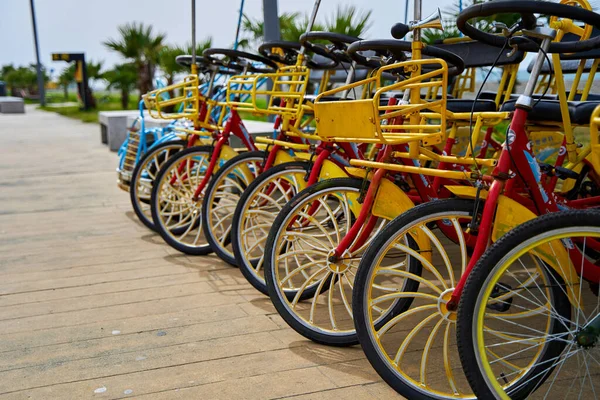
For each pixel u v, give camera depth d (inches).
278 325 91.6
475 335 58.2
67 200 185.3
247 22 270.2
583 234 55.5
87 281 112.1
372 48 76.8
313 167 92.7
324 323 91.3
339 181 84.8
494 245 58.0
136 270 117.8
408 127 70.1
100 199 186.2
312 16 105.1
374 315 94.9
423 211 67.4
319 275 100.4
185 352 83.3
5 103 679.7
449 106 102.6
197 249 126.6
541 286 66.4
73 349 85.0
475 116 78.4
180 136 144.1
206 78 139.4
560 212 56.7
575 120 79.0
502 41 67.9
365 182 79.5
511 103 84.8
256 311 97.0
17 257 127.6
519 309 95.3
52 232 147.4
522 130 65.5
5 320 95.3
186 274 115.3
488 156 128.4
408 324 90.9
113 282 111.4
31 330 91.4
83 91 707.4
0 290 108.3
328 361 80.0
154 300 102.4
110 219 159.8
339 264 81.2
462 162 71.7
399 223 67.9
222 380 75.5
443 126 67.7
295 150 115.0
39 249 133.1
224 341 86.4
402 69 85.0
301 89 103.7
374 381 74.7
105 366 79.9
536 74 64.2
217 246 118.0
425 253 75.4
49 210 171.8
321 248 99.0
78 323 93.7
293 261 119.2
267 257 85.7
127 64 661.9
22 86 1325.0
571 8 56.9
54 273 117.0
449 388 73.0
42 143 350.0
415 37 72.2
